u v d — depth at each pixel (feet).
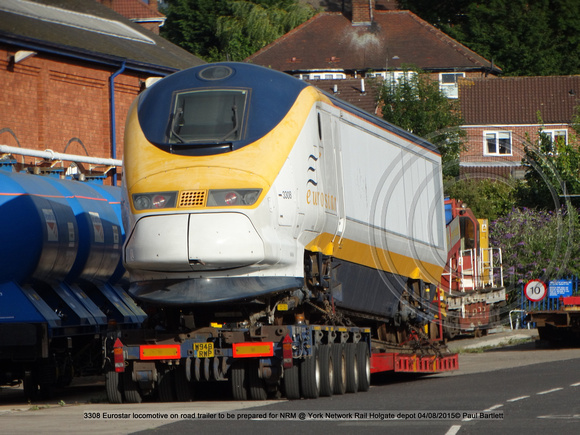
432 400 153.69
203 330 155.94
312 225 162.91
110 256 221.66
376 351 200.95
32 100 319.68
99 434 114.21
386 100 468.75
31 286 187.93
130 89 361.51
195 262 148.05
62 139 330.95
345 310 187.11
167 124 157.28
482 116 609.83
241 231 148.25
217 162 152.05
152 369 156.97
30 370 189.47
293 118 160.25
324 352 164.66
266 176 151.94
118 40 375.66
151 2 588.91
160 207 150.41
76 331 200.23
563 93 620.90
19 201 183.32
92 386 232.32
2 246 179.73
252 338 153.58
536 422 121.70
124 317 222.48
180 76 163.84
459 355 284.00
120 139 356.38
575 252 373.61
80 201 212.23
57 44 323.37
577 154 410.11
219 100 158.40
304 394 159.53
